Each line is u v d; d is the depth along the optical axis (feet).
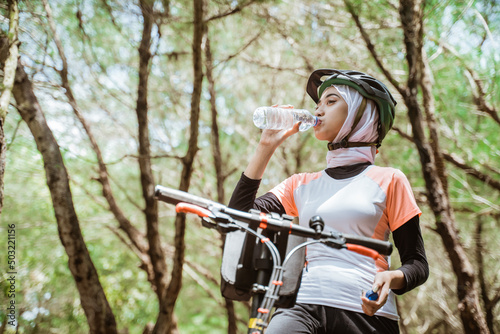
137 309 30.76
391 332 6.72
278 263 5.23
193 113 15.14
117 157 27.27
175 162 27.96
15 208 27.27
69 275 28.30
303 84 26.55
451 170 23.76
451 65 22.17
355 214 7.01
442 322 25.62
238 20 20.70
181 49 23.54
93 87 23.02
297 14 21.76
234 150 29.99
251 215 5.41
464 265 15.56
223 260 6.14
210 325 39.06
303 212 7.42
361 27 19.33
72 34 19.54
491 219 23.84
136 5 17.34
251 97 29.30
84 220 27.73
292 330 6.51
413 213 6.95
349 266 6.91
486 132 22.75
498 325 21.85
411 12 17.39
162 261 18.37
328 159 7.87
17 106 13.48
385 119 7.80
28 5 15.60
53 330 27.50
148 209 18.25
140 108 17.90
